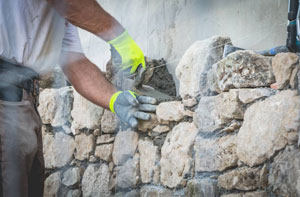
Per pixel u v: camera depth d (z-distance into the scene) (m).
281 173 1.69
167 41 2.86
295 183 1.62
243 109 1.92
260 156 1.80
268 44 2.25
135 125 2.35
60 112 3.25
